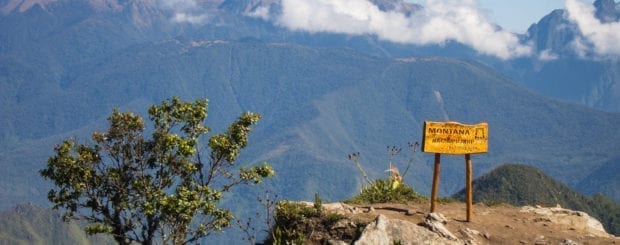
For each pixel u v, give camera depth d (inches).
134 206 924.6
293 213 863.7
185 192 893.8
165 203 882.8
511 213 983.6
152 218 925.2
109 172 916.6
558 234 878.4
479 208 1019.9
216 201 944.9
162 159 942.4
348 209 895.1
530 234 866.8
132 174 941.2
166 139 925.8
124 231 930.1
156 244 932.0
